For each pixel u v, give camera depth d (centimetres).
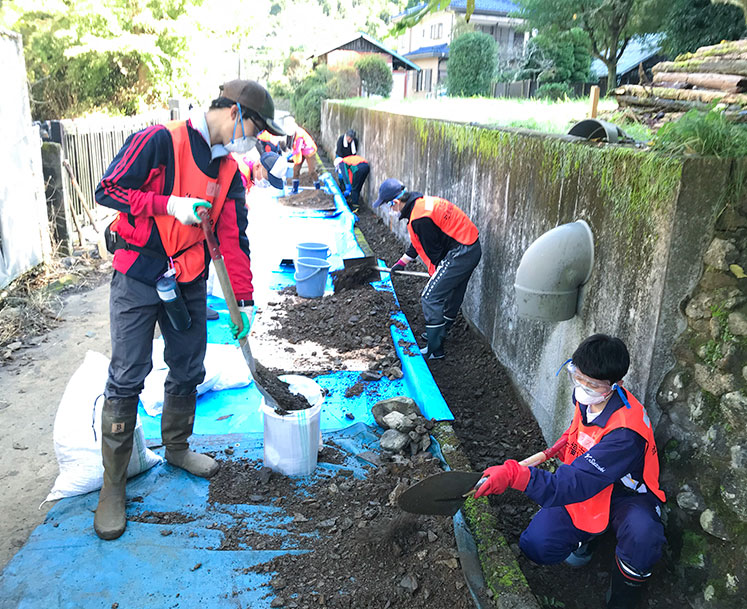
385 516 303
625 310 306
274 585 262
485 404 460
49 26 1641
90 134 886
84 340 538
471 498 317
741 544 244
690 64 537
